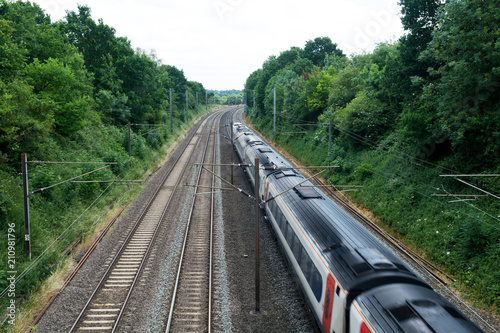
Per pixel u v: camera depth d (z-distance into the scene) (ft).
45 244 49.57
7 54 65.92
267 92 200.44
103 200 72.18
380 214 63.26
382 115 87.15
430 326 20.54
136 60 128.88
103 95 115.03
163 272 45.47
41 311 36.40
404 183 64.39
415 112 61.11
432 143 59.77
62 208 61.31
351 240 32.27
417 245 51.16
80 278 43.80
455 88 46.57
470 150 52.54
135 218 66.90
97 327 34.09
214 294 39.96
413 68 64.75
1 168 55.36
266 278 43.62
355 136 92.07
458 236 46.16
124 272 45.68
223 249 52.39
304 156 117.70
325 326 29.81
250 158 89.86
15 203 50.11
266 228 60.03
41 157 65.26
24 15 91.76
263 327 33.99
